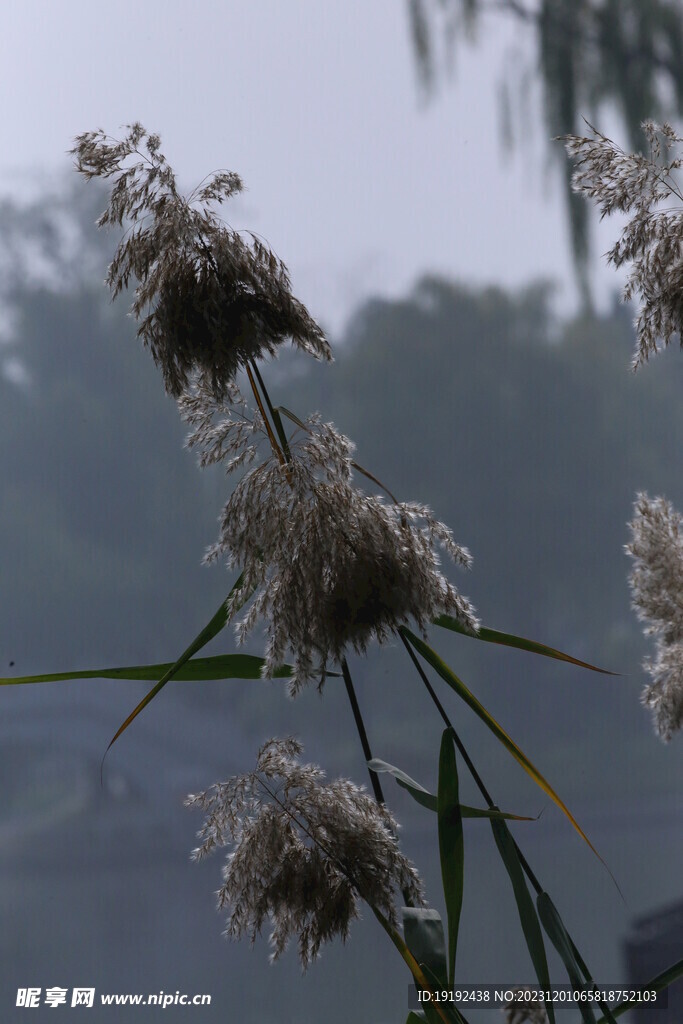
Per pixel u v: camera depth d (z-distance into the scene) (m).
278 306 5.02
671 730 5.07
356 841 5.02
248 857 5.04
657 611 5.09
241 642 5.04
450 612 5.03
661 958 7.46
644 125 5.08
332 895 5.04
